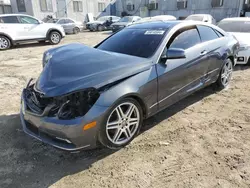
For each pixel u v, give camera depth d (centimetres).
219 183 227
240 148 279
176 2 2550
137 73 280
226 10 2259
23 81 570
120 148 285
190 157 266
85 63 286
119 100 258
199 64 373
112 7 3086
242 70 610
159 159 265
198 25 396
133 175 242
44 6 2400
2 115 380
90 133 243
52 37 1213
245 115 361
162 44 319
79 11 2712
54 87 250
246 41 616
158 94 309
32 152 284
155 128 329
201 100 421
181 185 226
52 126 239
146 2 2780
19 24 1086
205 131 319
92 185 231
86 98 242
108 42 379
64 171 251
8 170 253
